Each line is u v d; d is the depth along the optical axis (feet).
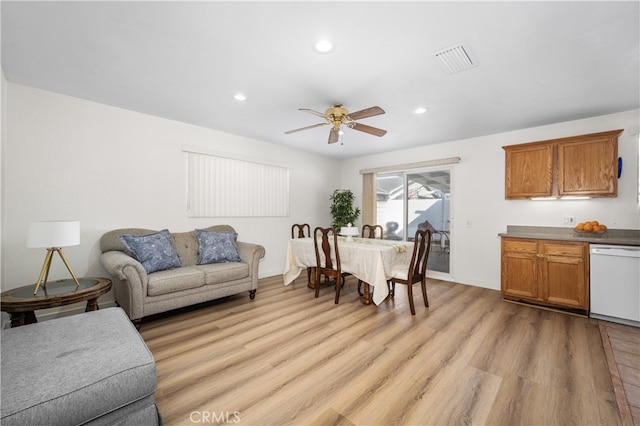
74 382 3.60
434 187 15.76
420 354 7.09
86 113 9.76
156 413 4.31
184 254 11.23
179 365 6.52
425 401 5.34
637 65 7.11
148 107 10.39
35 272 8.87
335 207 18.21
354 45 6.37
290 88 8.62
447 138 14.19
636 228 10.05
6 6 5.15
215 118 11.53
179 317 9.52
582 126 11.11
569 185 10.62
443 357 6.95
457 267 14.58
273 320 9.29
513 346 7.52
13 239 8.50
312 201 18.15
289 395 5.48
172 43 6.38
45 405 3.27
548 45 6.29
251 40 6.23
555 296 10.25
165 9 5.27
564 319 9.44
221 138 13.44
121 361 4.08
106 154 10.20
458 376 6.15
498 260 13.23
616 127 10.43
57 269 9.25
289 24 5.67
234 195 14.06
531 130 12.35
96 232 9.99
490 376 6.16
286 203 16.53
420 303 11.16
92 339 4.70
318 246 11.94
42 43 6.40
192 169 12.51
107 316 5.71
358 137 14.10
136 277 8.32
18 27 5.81
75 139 9.56
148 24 5.72
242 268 11.01
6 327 8.10
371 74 7.68
